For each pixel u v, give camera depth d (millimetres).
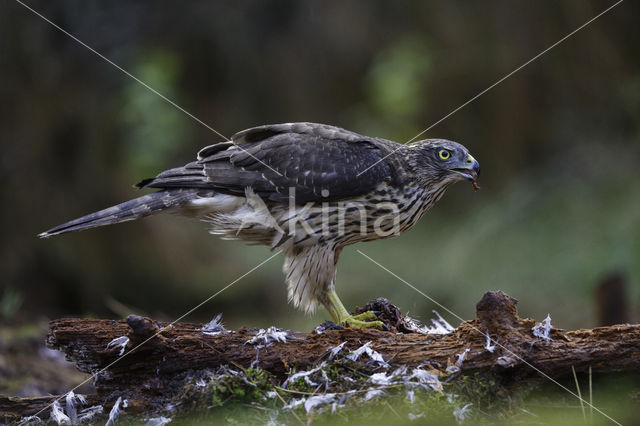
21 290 13438
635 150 14625
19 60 14594
